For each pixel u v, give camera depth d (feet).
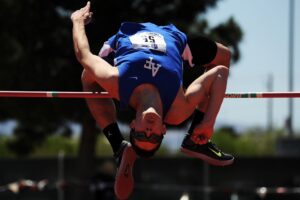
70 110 121.70
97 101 47.85
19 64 120.98
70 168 136.98
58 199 129.39
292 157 135.95
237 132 261.85
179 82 42.34
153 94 41.19
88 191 127.13
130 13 115.14
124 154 45.24
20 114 126.72
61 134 140.67
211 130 44.45
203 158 46.19
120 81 41.55
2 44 121.49
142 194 134.31
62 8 118.21
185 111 42.75
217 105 44.06
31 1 118.32
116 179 45.70
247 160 135.95
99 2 112.57
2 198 119.55
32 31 120.06
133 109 42.63
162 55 42.70
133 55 42.29
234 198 130.41
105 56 45.27
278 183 135.64
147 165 135.74
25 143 151.53
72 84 118.42
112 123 47.50
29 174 137.18
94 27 112.98
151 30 44.78
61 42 119.85
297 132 252.83
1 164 137.49
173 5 120.98
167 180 135.44
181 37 45.47
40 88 119.65
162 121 41.50
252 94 50.24
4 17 120.26
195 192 129.80
